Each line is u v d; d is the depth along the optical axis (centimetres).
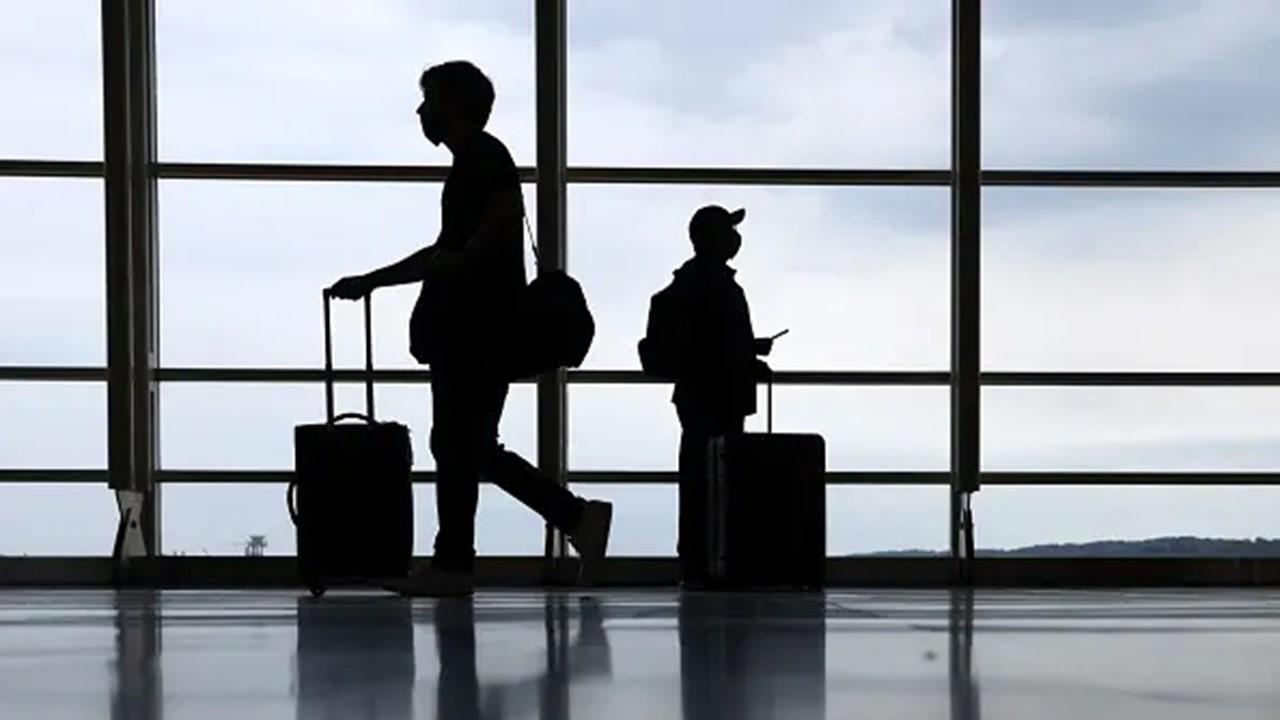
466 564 534
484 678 217
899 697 192
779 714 173
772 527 646
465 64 530
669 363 674
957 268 885
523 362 525
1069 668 238
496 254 516
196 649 281
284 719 168
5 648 289
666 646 287
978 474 881
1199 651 281
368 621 390
